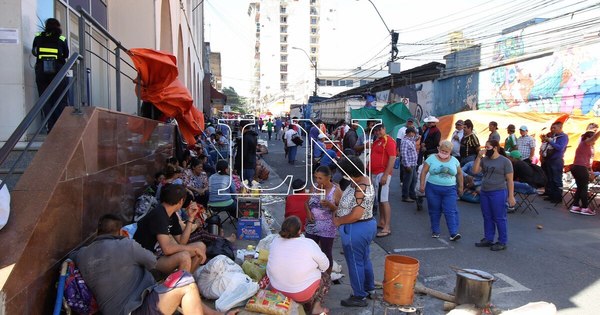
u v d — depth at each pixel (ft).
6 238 10.34
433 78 93.71
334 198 18.21
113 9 34.81
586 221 30.12
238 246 23.27
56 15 23.40
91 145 14.56
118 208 18.25
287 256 14.82
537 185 32.89
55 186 11.78
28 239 10.37
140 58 23.67
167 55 24.67
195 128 28.66
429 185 25.72
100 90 31.50
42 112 20.35
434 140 38.29
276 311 13.99
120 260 12.38
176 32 51.26
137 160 22.16
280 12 407.85
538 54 64.39
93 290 12.21
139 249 12.84
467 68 82.74
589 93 54.75
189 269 15.60
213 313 13.75
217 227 24.40
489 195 23.58
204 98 151.64
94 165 14.92
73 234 13.08
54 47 19.66
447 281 19.34
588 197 34.30
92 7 30.12
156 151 28.55
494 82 73.05
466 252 23.26
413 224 28.99
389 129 66.03
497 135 38.83
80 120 14.26
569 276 19.75
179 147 38.34
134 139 21.39
